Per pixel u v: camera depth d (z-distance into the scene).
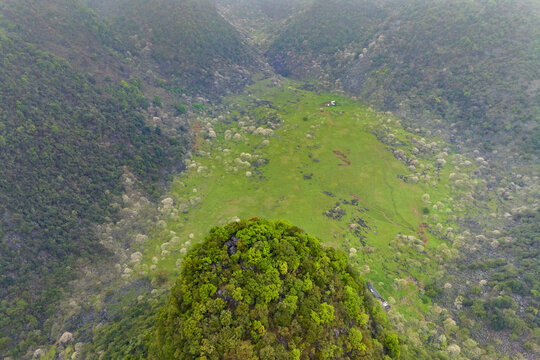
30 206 102.31
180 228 123.31
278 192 144.38
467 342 81.00
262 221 61.00
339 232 121.94
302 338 45.66
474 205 130.38
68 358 78.81
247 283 48.50
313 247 58.03
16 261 92.62
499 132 155.12
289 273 51.97
